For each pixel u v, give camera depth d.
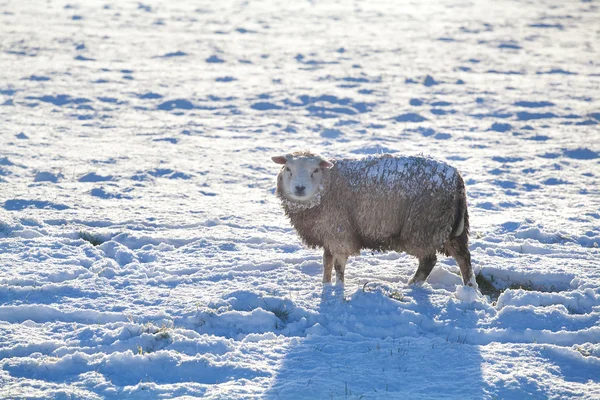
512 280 10.91
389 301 9.30
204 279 10.42
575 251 12.14
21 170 18.16
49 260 10.92
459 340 8.52
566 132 25.45
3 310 8.93
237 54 43.78
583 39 54.69
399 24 62.66
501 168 19.89
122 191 16.47
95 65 38.16
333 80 35.84
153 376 7.56
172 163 19.72
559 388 7.31
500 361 7.89
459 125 26.45
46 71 35.44
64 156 20.08
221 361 7.80
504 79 37.19
